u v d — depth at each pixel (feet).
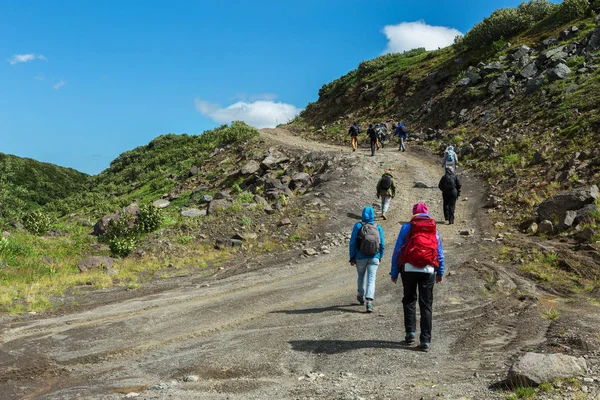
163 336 23.27
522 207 44.86
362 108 139.54
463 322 21.44
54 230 67.62
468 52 124.88
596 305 22.02
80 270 41.45
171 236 51.39
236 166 95.04
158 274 40.01
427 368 16.39
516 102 82.74
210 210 58.23
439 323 21.68
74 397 16.20
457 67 120.37
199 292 32.55
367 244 24.59
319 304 27.12
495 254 33.12
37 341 23.00
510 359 16.22
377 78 149.79
